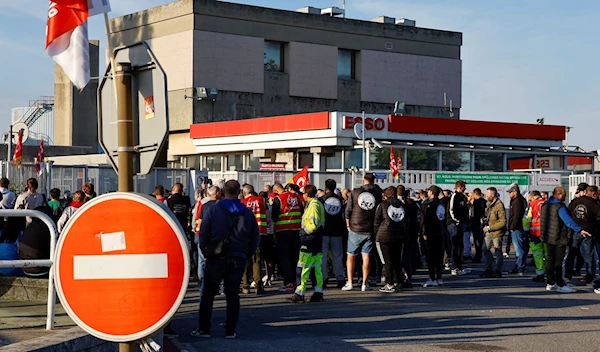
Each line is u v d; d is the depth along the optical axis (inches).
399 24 2336.4
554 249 591.5
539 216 662.5
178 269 184.5
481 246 845.2
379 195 593.9
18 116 2723.9
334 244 621.3
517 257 738.2
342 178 1107.3
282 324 433.7
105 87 240.8
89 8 227.8
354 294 572.7
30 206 601.6
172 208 650.2
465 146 1615.4
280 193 613.0
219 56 2021.4
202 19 1996.8
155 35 2078.0
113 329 183.8
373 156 1503.4
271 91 2101.4
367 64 2250.2
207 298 391.2
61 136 2513.5
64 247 184.5
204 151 1806.1
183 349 353.1
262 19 2085.4
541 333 408.2
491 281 668.7
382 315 466.3
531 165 1713.8
